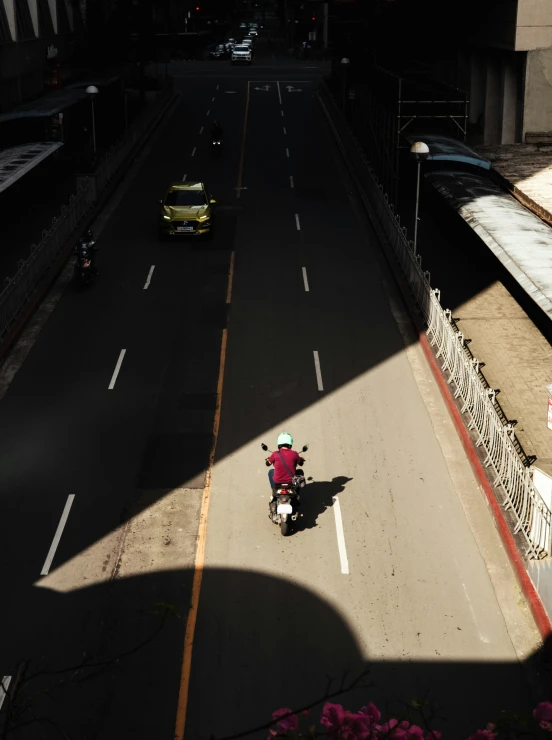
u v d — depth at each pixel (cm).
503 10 4194
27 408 2134
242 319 2698
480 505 1711
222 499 1736
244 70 8650
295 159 4966
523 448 1928
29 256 3155
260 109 6366
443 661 1287
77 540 1600
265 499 1736
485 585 1467
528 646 1324
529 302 2858
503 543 1574
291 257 3316
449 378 2202
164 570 1506
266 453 1914
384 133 4116
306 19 12225
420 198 4141
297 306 2806
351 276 3100
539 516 1462
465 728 1162
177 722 1170
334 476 1817
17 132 4850
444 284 3033
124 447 1945
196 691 1227
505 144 4319
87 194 3906
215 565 1518
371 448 1928
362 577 1483
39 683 1234
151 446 1948
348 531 1619
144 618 1379
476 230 2778
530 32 4031
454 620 1378
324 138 5472
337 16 6862
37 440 1977
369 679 1248
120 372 2330
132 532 1623
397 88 3919
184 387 2239
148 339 2548
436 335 2394
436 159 3503
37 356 2439
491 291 2959
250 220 3831
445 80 5494
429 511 1689
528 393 2209
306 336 2564
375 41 5800
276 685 1238
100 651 1307
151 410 2117
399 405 2130
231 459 1889
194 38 10812
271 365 2366
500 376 2312
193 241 3531
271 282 3038
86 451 1928
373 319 2698
